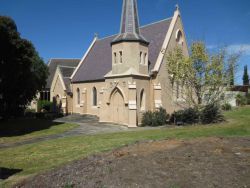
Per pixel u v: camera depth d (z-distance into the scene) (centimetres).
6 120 4862
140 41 3903
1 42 3341
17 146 2538
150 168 1116
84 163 1328
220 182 983
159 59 4028
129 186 994
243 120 3338
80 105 5166
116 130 3338
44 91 7038
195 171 1069
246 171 1054
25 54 3681
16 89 4241
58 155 1922
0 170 1623
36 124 4166
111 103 4050
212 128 2633
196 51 3334
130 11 3984
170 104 4125
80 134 3105
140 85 3875
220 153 1263
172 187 961
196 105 3406
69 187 1059
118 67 3931
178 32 4412
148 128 3359
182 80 3506
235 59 3391
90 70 5109
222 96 3438
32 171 1523
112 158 1311
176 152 1298
